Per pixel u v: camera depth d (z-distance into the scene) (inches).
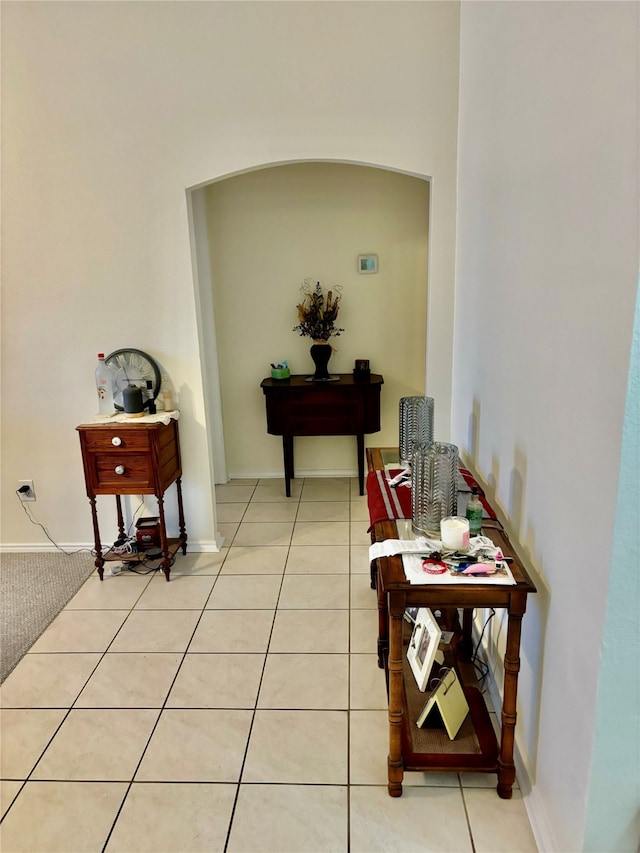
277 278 162.1
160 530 116.3
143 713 83.4
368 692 86.4
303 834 64.9
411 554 67.6
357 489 166.9
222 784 71.5
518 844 63.2
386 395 168.9
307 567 123.2
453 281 117.5
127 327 119.6
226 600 111.3
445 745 70.3
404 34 106.7
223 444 172.7
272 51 107.6
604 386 46.2
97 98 109.5
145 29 106.8
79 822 67.2
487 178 87.5
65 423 125.1
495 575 62.1
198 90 109.1
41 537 132.6
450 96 108.9
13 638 100.8
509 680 63.8
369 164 112.4
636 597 45.9
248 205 157.5
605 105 44.9
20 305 119.3
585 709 51.1
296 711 82.9
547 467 60.9
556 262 57.1
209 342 163.6
